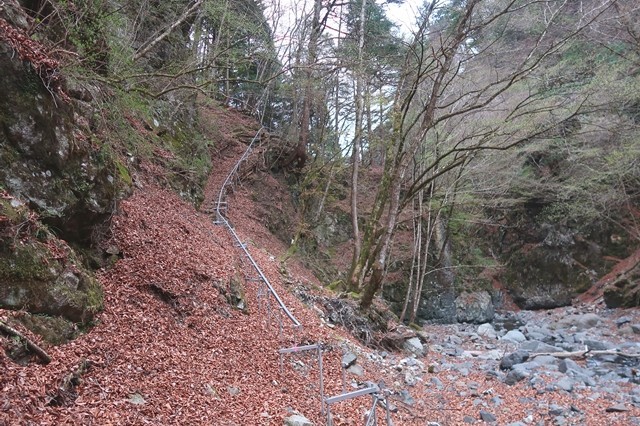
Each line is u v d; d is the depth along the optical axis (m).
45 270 4.84
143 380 5.00
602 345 13.55
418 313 21.86
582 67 14.70
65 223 5.83
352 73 15.34
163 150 13.59
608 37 13.88
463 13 11.39
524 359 11.72
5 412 3.38
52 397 3.88
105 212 6.56
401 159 13.34
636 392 9.27
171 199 12.42
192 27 13.74
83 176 6.09
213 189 19.62
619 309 19.52
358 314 12.77
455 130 17.03
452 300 22.27
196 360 6.11
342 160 22.72
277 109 32.09
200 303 7.71
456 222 22.33
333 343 9.54
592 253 23.14
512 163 18.39
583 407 8.47
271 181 23.75
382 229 15.32
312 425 5.44
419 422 7.25
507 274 25.12
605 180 19.34
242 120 27.02
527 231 25.19
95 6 7.08
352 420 6.33
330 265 22.58
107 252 6.87
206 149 20.56
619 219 22.73
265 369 7.04
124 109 7.56
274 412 5.58
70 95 6.30
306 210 24.41
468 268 24.61
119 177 7.86
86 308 5.26
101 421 3.95
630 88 13.38
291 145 26.00
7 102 5.07
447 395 9.20
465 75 15.88
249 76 24.11
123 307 6.15
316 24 19.09
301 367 7.80
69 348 4.67
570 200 22.28
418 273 18.78
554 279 23.80
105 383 4.55
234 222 18.08
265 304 9.98
